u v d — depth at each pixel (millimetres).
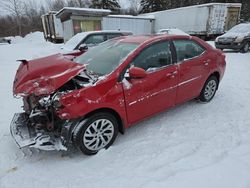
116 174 2668
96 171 2742
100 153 3064
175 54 3801
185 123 3838
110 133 3162
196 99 4727
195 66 4094
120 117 3174
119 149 3148
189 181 2463
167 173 2619
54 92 2859
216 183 2420
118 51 3553
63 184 2547
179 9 22953
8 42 29781
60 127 2959
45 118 2957
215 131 3551
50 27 24125
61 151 3154
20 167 2846
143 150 3109
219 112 4254
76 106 2721
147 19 25750
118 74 3092
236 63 9234
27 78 2918
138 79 3252
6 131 3715
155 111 3643
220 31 20766
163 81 3570
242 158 2830
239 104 4633
